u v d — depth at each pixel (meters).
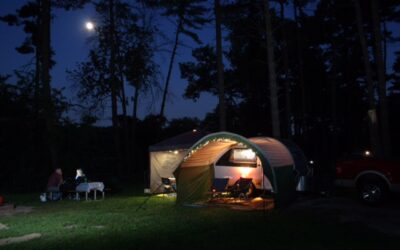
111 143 30.11
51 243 9.19
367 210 11.79
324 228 9.78
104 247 8.67
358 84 33.66
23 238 9.90
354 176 12.69
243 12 24.00
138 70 28.28
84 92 27.66
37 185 21.95
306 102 34.28
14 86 23.59
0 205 15.50
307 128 35.56
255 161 15.24
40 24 29.02
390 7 26.89
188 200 14.45
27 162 23.58
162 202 14.99
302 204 13.38
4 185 22.56
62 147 25.03
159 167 17.80
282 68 33.06
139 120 36.62
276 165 12.84
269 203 13.84
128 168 30.41
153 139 36.03
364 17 26.61
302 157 16.56
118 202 15.27
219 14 23.45
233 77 33.62
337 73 33.59
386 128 17.83
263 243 8.61
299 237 9.01
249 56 32.25
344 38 30.94
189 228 10.33
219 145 14.62
